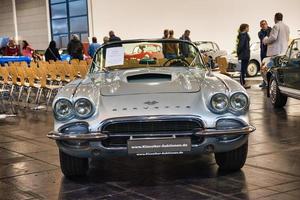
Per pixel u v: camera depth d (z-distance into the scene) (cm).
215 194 434
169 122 439
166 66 597
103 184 480
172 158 569
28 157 608
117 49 595
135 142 436
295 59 833
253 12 2248
